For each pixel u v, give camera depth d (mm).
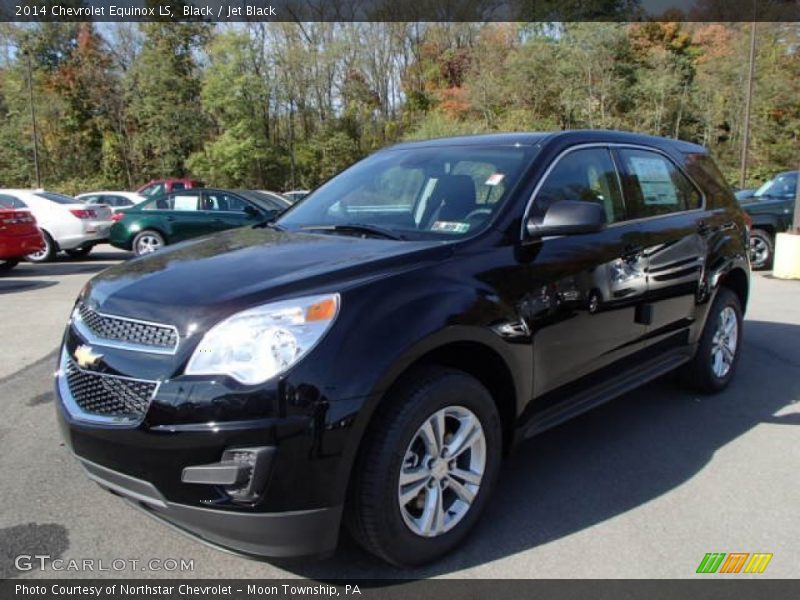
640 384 3922
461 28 51375
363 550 2814
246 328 2312
